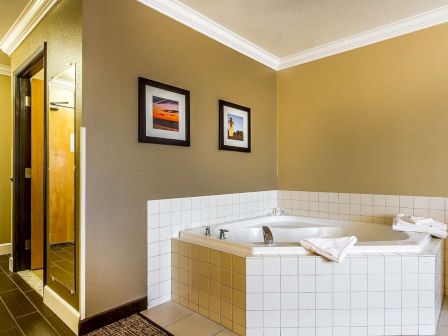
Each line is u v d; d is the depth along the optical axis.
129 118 2.07
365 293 1.80
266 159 3.39
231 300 1.92
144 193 2.17
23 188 2.89
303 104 3.32
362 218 2.89
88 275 1.84
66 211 1.98
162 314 2.11
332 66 3.10
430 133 2.52
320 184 3.19
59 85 2.06
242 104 3.06
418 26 2.55
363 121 2.89
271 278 1.81
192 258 2.18
